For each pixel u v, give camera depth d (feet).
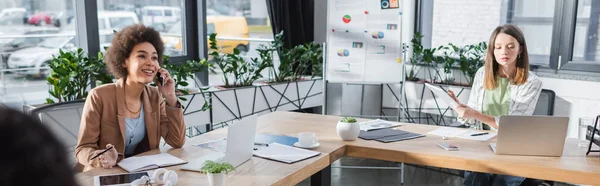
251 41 15.62
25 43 10.94
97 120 7.41
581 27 12.59
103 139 7.53
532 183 8.04
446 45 15.19
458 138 8.50
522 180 8.09
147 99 7.93
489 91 9.88
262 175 6.39
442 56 15.19
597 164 6.97
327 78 14.25
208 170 5.75
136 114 7.81
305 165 6.87
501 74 9.72
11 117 1.09
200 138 8.55
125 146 7.69
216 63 13.55
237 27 15.38
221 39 14.99
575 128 12.46
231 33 15.28
